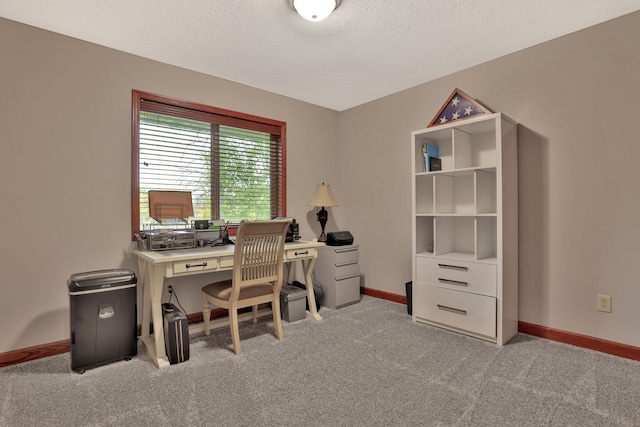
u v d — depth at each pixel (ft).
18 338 6.95
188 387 5.87
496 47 8.21
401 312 10.18
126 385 5.95
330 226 12.79
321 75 9.81
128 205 8.30
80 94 7.64
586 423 4.79
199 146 9.73
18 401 5.46
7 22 6.82
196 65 9.07
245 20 6.95
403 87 10.85
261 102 10.84
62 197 7.43
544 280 8.03
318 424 4.83
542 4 6.46
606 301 7.15
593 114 7.30
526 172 8.29
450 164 9.70
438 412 5.09
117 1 6.26
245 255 7.50
